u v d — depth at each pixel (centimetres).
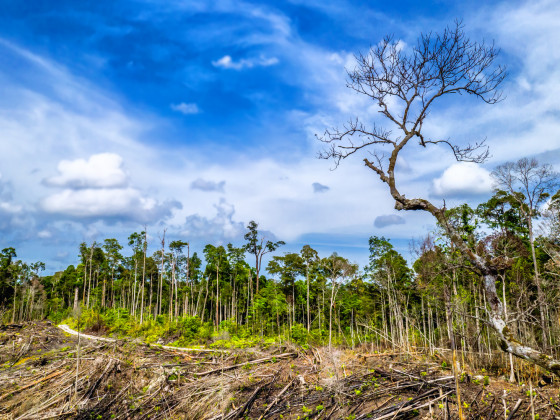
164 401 1521
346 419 1273
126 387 1634
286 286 4678
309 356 1975
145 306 6194
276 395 1520
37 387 1603
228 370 1811
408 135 600
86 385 1617
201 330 2881
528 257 2225
